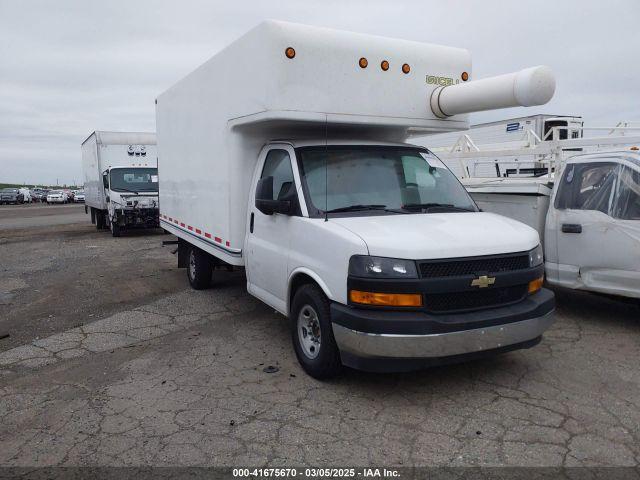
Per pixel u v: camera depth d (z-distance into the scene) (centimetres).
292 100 504
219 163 637
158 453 360
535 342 444
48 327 663
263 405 426
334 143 542
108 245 1490
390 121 558
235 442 371
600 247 579
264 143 606
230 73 588
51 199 6053
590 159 611
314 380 471
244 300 769
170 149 873
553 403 418
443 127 591
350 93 533
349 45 529
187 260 865
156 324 662
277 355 539
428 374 478
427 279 396
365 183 512
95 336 621
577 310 661
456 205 525
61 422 407
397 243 401
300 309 484
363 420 398
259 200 503
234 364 518
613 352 521
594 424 384
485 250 417
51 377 499
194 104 726
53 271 1062
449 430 380
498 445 359
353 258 408
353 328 404
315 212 476
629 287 562
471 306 416
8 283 948
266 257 539
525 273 432
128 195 1677
